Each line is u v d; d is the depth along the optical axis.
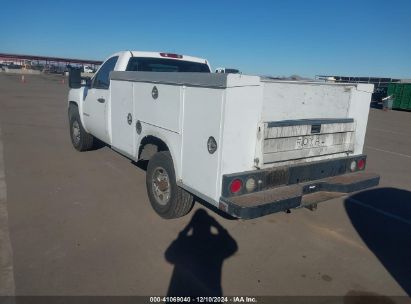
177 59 6.17
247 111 3.30
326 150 4.07
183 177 3.85
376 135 13.62
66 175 6.19
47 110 15.53
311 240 4.28
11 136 9.40
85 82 6.77
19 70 74.44
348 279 3.52
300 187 3.72
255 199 3.33
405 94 26.75
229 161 3.31
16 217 4.44
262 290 3.27
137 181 6.02
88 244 3.87
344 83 4.14
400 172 7.80
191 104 3.57
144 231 4.24
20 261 3.49
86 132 7.41
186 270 3.50
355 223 4.83
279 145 3.58
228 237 4.23
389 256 3.99
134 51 5.79
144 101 4.45
